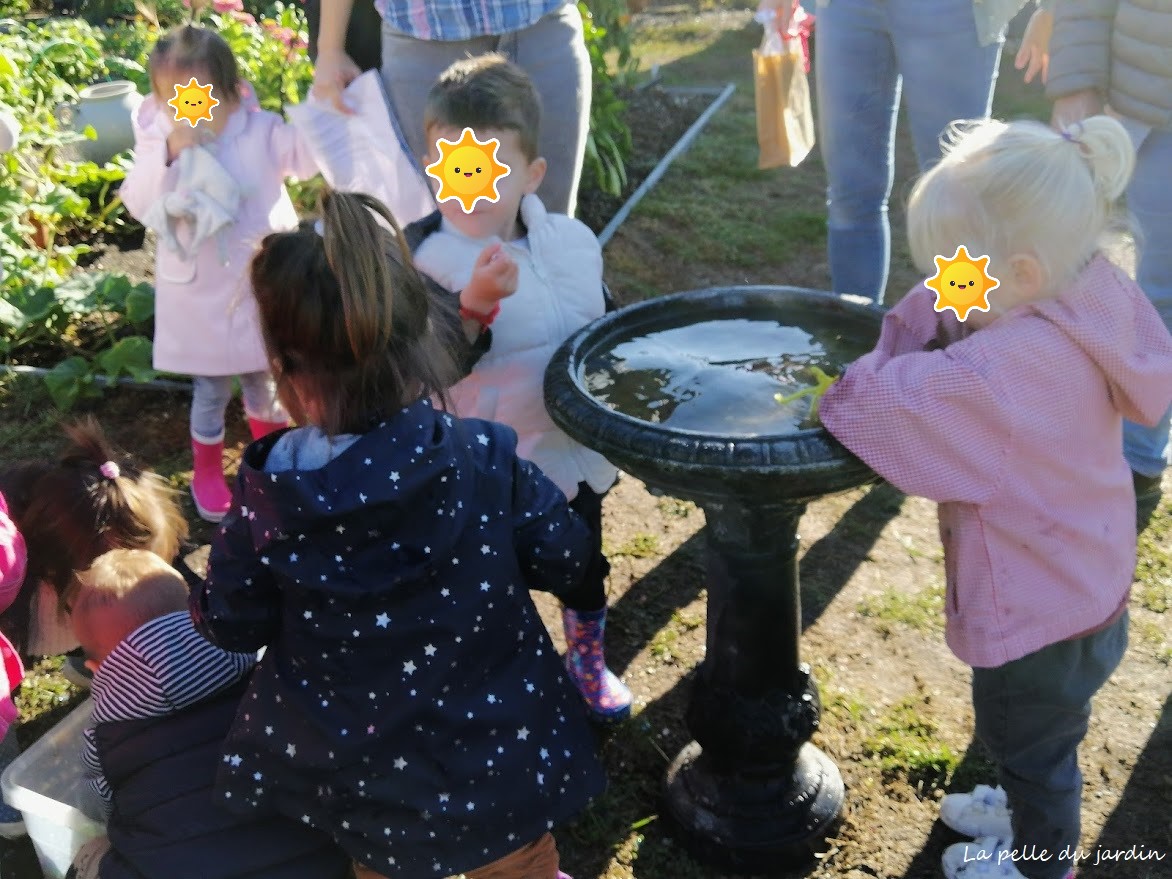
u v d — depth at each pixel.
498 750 1.89
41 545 2.44
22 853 2.51
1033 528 1.86
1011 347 1.80
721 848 2.37
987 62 3.19
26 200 4.93
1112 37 2.86
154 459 3.87
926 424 1.79
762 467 1.82
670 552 3.38
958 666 2.90
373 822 1.88
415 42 3.05
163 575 2.29
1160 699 2.77
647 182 5.90
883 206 3.61
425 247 2.35
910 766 2.59
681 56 8.41
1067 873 2.17
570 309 2.45
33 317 4.24
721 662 2.29
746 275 5.03
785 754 2.33
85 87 6.72
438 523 1.80
